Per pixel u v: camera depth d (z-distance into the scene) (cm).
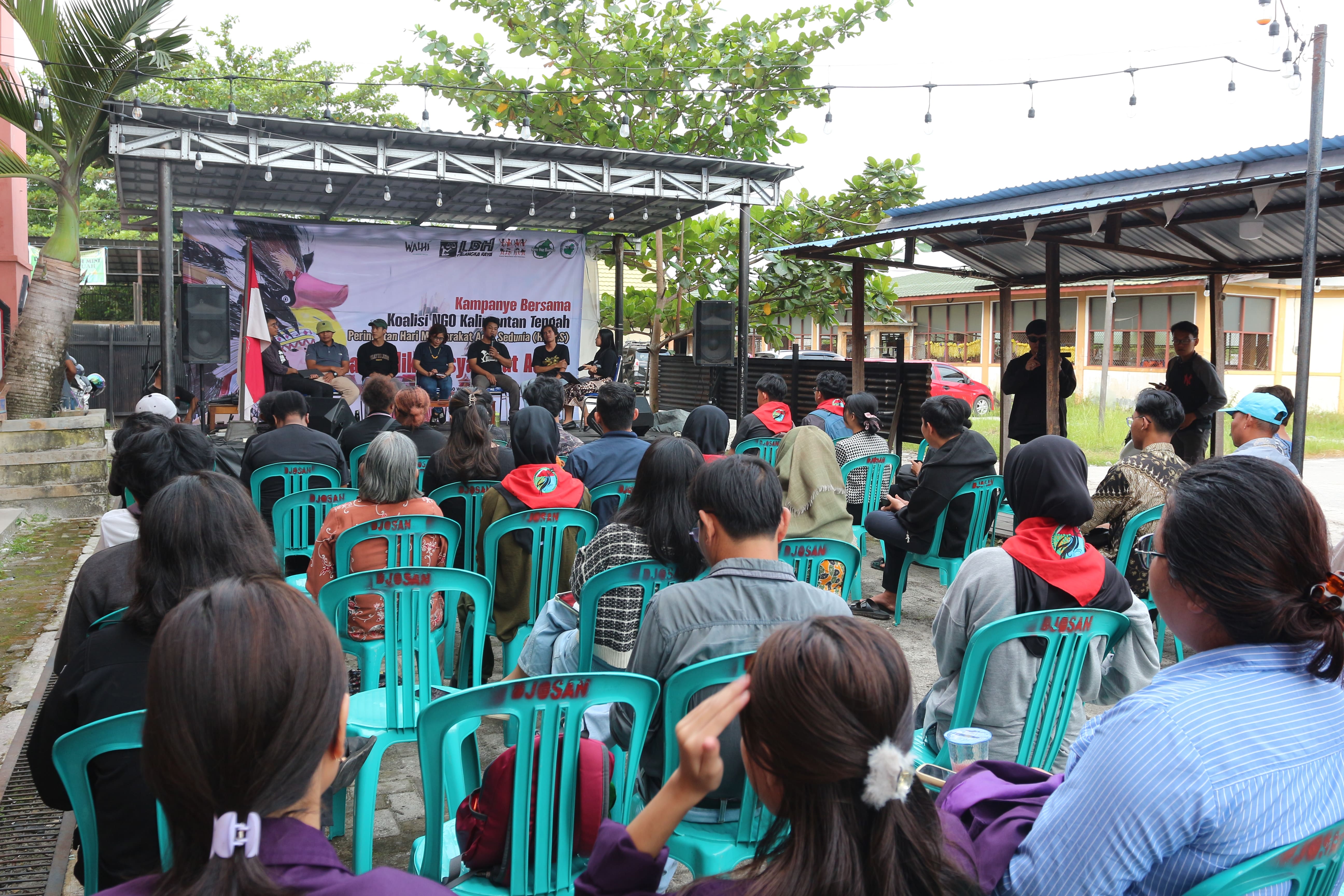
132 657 192
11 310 1221
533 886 189
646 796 222
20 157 1087
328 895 93
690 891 117
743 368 1127
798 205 1409
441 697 210
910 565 533
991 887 142
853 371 924
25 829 317
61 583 627
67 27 892
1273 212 642
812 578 368
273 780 92
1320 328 2103
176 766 91
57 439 858
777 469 504
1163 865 129
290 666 94
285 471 498
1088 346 2228
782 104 1339
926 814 116
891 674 106
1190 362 748
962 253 914
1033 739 241
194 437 270
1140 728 130
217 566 192
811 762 103
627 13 1350
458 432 454
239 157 863
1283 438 448
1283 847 124
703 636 211
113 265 1828
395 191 1130
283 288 1172
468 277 1258
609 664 290
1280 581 132
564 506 384
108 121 848
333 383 1148
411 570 269
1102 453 1449
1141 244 835
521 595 387
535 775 190
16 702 424
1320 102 522
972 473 500
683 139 1398
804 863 104
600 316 1504
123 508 316
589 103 1352
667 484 289
